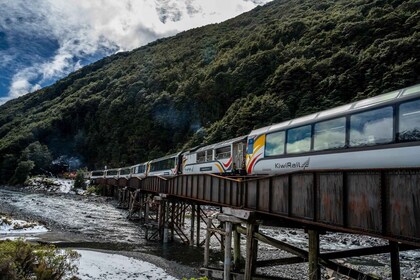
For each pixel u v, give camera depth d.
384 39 72.19
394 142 10.12
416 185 6.84
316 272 12.12
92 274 16.11
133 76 149.75
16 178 101.56
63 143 137.12
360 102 12.22
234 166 23.47
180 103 112.19
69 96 175.50
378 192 7.78
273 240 13.34
